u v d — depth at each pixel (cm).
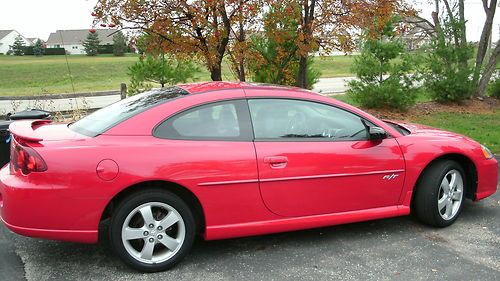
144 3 689
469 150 479
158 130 373
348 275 369
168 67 1170
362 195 430
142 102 405
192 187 369
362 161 424
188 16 700
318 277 366
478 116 1257
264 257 402
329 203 418
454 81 1396
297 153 402
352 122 435
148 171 356
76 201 345
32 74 3816
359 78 1371
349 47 801
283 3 732
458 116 1251
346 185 421
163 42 757
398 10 802
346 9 757
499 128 1056
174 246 375
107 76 3684
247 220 393
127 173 352
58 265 385
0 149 551
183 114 383
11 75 3759
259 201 393
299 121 417
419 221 486
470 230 463
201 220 390
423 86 1414
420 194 461
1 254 405
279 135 405
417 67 1366
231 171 379
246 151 387
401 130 478
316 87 2377
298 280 361
